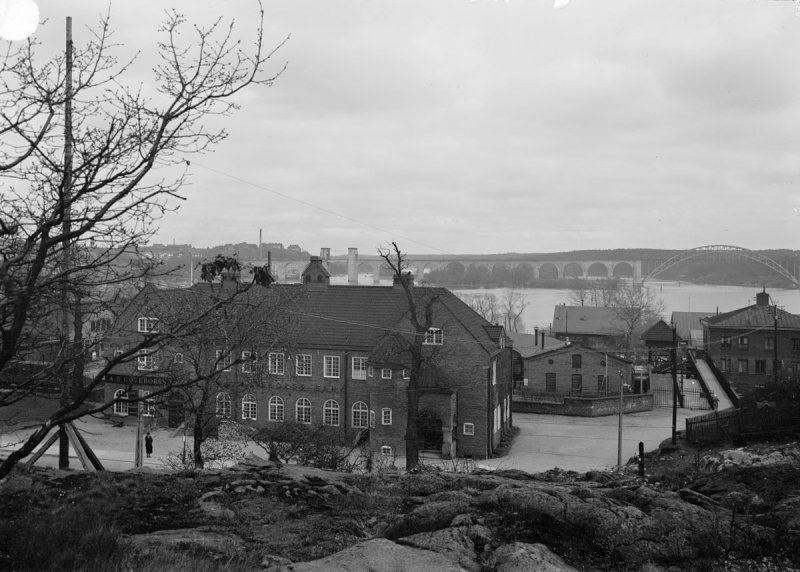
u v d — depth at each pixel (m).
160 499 15.08
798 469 18.94
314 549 12.37
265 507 15.02
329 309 49.28
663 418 58.03
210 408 39.59
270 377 40.19
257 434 39.56
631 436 50.97
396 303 48.69
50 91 8.75
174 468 26.03
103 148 8.53
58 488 16.16
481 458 44.72
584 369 66.12
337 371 47.00
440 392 44.09
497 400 48.22
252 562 11.07
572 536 11.99
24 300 8.00
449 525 12.64
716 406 61.81
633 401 61.22
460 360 45.38
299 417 47.44
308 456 27.44
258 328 27.02
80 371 13.99
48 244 8.16
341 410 46.75
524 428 54.47
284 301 37.16
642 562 11.41
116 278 9.51
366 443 46.00
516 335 88.12
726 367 80.94
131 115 8.92
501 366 49.94
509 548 11.08
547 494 13.08
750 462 25.47
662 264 195.88
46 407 35.38
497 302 173.75
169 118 8.96
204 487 16.42
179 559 10.52
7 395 8.95
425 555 11.05
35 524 10.73
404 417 44.75
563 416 59.28
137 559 10.17
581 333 100.31
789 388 40.00
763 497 16.64
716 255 188.00
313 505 15.42
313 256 51.19
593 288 158.00
